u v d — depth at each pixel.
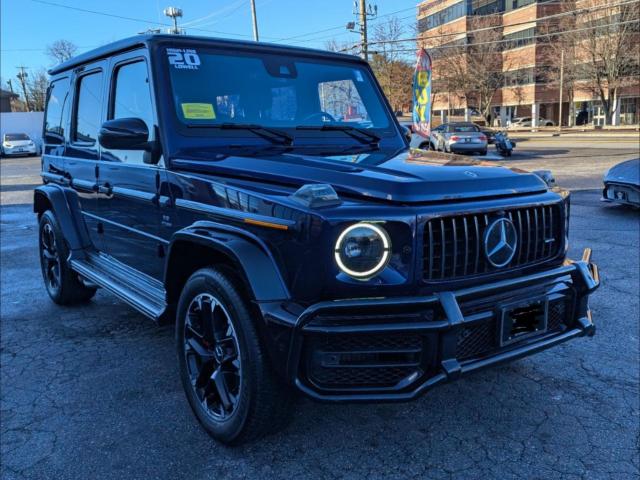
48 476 2.73
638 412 3.19
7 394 3.56
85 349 4.26
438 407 3.29
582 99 57.66
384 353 2.44
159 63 3.43
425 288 2.49
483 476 2.66
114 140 3.22
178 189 3.18
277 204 2.53
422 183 2.57
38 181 18.56
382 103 4.27
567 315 2.96
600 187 12.57
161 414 3.28
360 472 2.71
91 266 4.47
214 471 2.74
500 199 2.74
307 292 2.44
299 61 3.94
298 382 2.44
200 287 2.87
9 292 5.83
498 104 63.88
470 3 56.53
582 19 43.22
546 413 3.20
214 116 3.46
